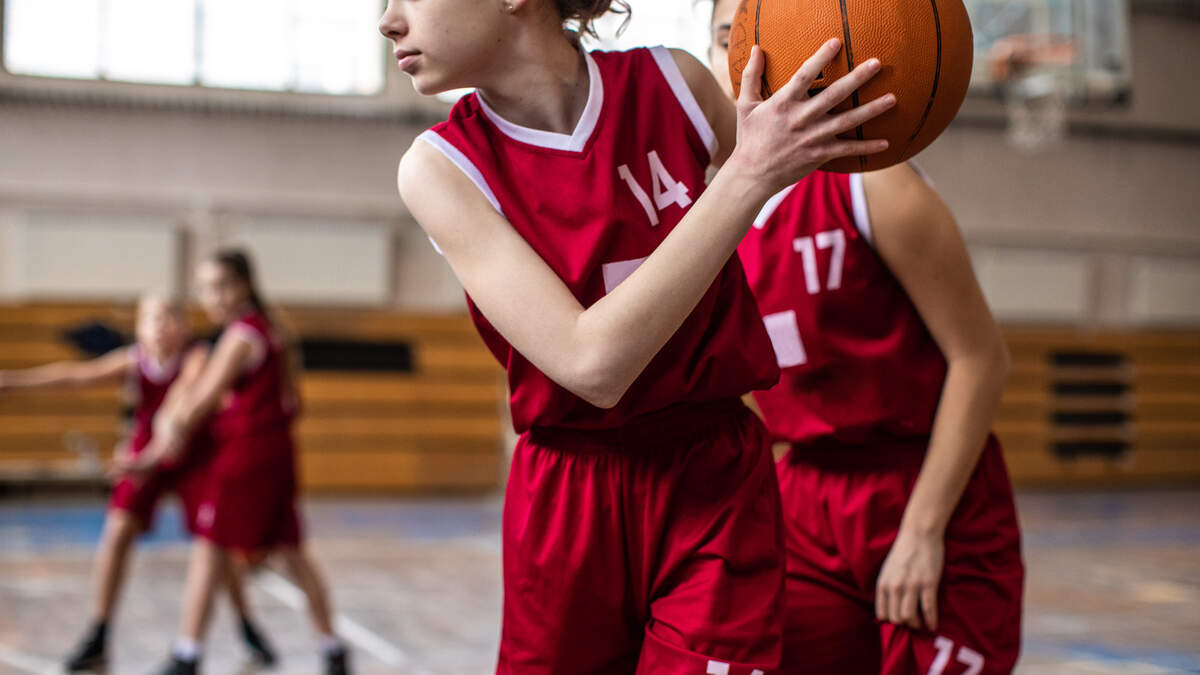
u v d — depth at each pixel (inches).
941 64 43.1
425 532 307.9
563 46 50.3
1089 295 473.1
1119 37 412.5
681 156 51.2
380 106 403.9
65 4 379.9
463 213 47.9
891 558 63.6
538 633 54.2
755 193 42.0
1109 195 475.5
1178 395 477.7
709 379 51.3
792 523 69.2
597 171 49.2
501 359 53.1
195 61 390.6
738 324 51.8
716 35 62.3
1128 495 434.9
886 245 62.7
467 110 51.0
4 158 374.9
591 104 50.0
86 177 381.4
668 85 51.9
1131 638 182.5
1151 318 476.7
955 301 62.5
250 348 145.5
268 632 180.1
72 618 189.0
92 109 382.0
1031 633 185.8
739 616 50.8
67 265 376.5
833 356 65.5
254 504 143.1
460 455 412.8
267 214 397.7
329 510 357.7
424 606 204.2
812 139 41.3
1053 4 411.2
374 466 406.0
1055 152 469.4
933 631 64.3
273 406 148.1
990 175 462.3
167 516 338.3
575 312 44.4
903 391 64.9
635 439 52.2
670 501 51.9
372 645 172.4
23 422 373.4
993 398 63.7
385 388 407.2
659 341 43.4
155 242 382.9
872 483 66.3
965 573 64.8
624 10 54.9
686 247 42.4
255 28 396.2
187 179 390.3
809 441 67.6
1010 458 460.4
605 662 54.7
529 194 48.9
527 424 53.8
